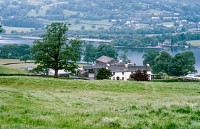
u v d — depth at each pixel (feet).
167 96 323.78
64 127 106.73
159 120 116.98
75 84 395.75
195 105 148.66
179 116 126.41
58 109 160.15
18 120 117.50
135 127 107.04
